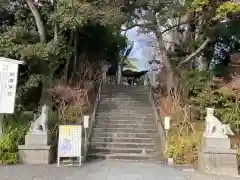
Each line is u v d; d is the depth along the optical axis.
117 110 13.52
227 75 14.02
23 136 9.28
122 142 10.88
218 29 13.95
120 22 12.47
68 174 7.29
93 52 16.64
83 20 10.54
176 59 15.46
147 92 15.97
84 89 13.86
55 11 11.12
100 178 6.91
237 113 11.31
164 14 13.26
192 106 12.64
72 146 8.66
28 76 11.66
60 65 14.16
